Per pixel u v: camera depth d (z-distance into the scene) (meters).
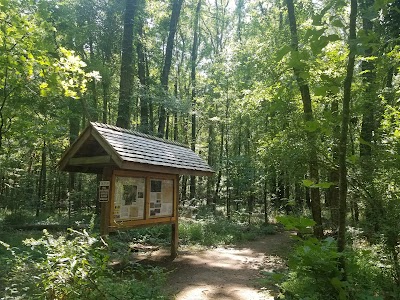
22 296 4.86
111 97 22.44
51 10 14.95
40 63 6.13
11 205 18.55
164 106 16.83
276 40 12.12
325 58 5.57
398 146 5.68
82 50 18.53
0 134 8.22
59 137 17.31
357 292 3.84
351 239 7.18
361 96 6.44
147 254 9.78
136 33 20.47
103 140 7.19
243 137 24.34
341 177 2.98
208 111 25.39
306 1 11.30
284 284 5.14
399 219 5.12
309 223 2.52
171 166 8.57
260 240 13.70
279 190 18.67
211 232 13.57
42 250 8.64
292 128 7.65
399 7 4.80
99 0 17.75
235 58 20.16
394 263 5.13
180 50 32.41
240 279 7.41
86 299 4.55
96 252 5.08
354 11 2.36
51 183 26.00
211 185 26.72
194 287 6.74
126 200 7.71
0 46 6.00
